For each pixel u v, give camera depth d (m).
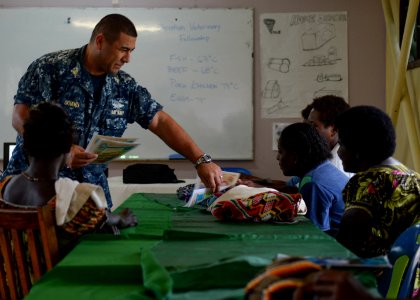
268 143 4.82
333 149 2.54
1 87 4.70
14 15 4.70
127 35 2.11
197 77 4.78
